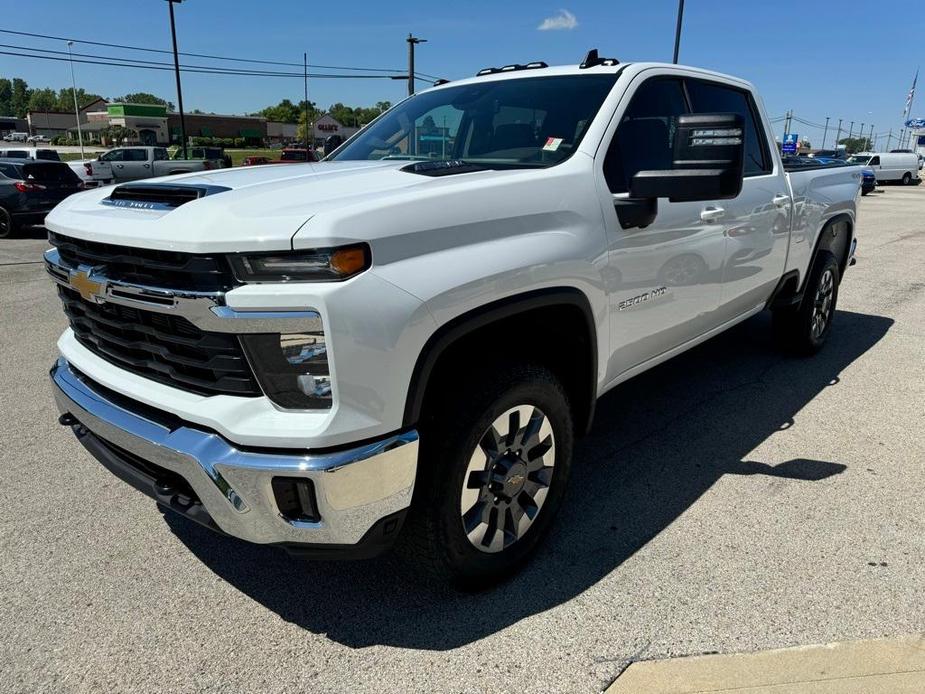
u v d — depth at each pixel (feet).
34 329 21.17
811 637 7.80
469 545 8.19
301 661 7.59
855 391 15.71
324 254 6.37
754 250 13.50
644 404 14.93
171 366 7.38
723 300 12.89
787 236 14.96
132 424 7.50
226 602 8.57
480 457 8.08
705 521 10.28
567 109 10.43
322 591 8.79
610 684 7.19
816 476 11.64
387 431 6.90
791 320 17.42
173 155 109.19
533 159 10.01
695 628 7.98
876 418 14.16
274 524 6.84
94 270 7.77
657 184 8.75
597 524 10.21
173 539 9.94
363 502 6.86
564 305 8.84
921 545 9.59
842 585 8.71
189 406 7.06
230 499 6.80
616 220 9.50
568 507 10.70
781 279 15.38
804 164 17.63
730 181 8.34
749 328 21.44
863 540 9.72
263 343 6.61
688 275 11.35
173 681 7.32
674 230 10.68
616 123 10.12
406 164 10.08
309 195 7.44
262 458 6.64
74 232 7.93
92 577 9.07
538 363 8.62
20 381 16.43
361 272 6.57
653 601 8.48
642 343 10.82
